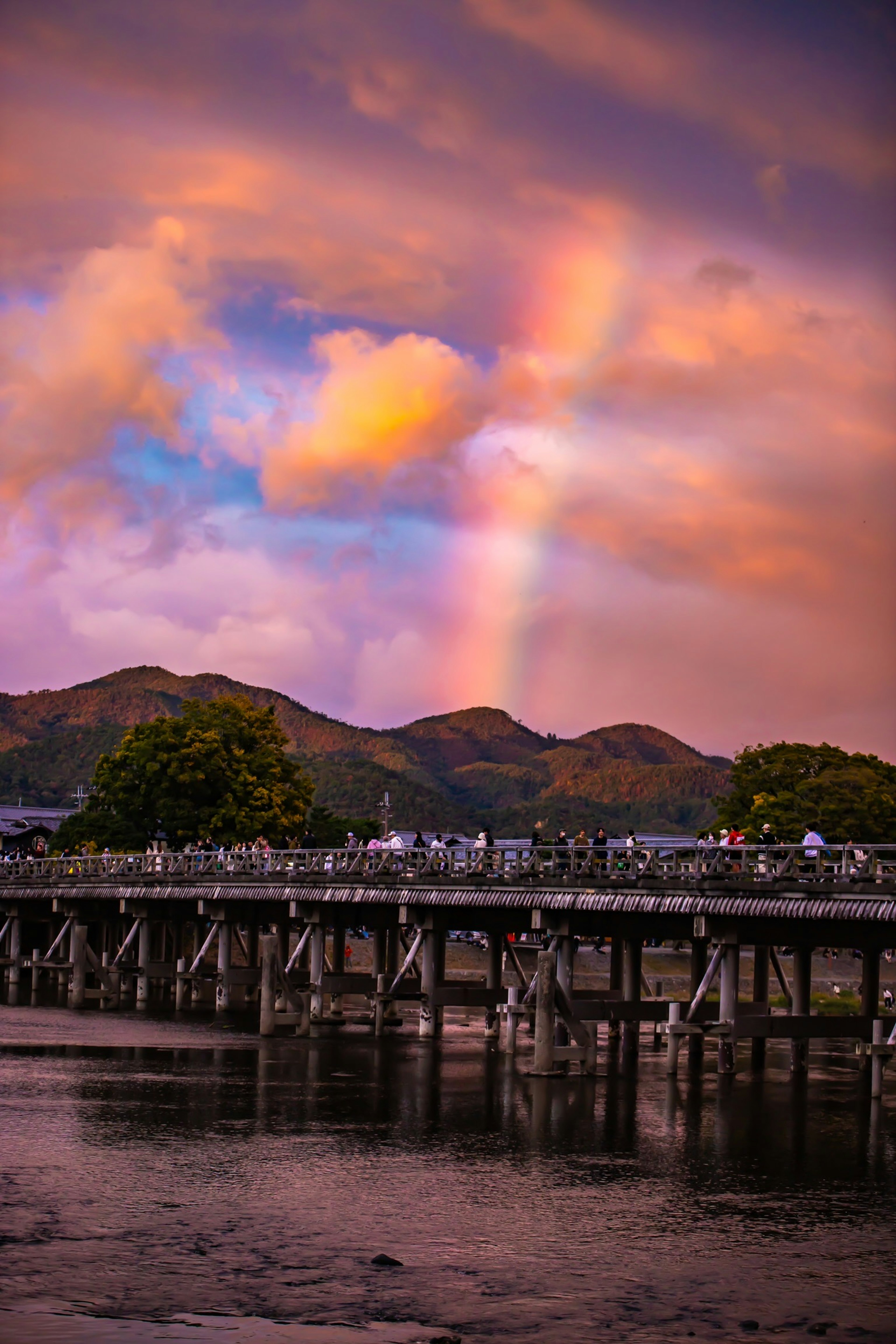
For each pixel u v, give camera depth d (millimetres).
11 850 141625
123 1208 29984
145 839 104188
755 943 45969
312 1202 30797
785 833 94250
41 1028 62812
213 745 102688
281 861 67062
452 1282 25672
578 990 56750
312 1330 23125
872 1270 26781
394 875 58406
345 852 61500
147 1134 37938
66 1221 28875
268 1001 60312
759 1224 29688
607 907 47531
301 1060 52750
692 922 49406
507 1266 26641
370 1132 38594
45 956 90625
